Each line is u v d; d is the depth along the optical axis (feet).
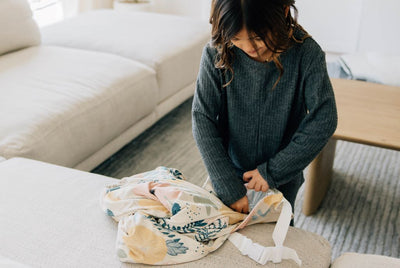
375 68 8.10
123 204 3.16
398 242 4.81
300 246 3.00
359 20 9.87
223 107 3.31
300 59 2.89
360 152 6.55
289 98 3.01
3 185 3.63
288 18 2.69
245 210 3.22
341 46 10.37
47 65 6.05
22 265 2.32
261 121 3.17
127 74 5.94
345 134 4.62
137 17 8.20
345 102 5.35
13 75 5.73
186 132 7.16
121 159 6.39
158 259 2.81
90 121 5.21
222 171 3.11
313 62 2.86
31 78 5.64
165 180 3.32
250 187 3.13
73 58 6.30
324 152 4.85
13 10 6.52
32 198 3.47
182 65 6.99
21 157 4.35
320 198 5.36
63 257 2.89
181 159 6.41
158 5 12.06
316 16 10.35
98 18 8.14
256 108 3.12
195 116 3.22
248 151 3.37
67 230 3.12
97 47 6.93
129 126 6.09
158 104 6.72
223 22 2.44
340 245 4.76
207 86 3.14
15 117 4.74
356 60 8.54
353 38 10.21
